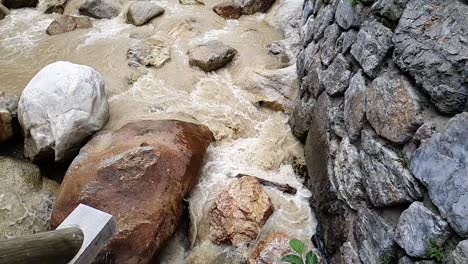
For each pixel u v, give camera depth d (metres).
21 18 5.84
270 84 4.48
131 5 5.77
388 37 2.51
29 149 3.84
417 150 2.11
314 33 4.06
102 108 4.03
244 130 4.16
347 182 2.79
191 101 4.46
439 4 2.15
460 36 1.96
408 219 2.13
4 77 4.74
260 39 5.34
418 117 2.15
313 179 3.43
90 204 3.13
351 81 2.94
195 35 5.37
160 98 4.48
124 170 3.24
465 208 1.80
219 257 3.18
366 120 2.64
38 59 5.05
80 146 3.88
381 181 2.39
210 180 3.65
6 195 3.49
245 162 3.82
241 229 3.22
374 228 2.43
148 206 3.11
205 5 6.05
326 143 3.24
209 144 3.89
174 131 3.67
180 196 3.32
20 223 3.37
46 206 3.54
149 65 4.90
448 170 1.90
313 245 3.16
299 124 3.92
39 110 3.76
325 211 3.11
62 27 5.54
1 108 3.96
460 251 1.80
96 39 5.37
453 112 1.98
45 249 1.34
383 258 2.30
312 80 3.75
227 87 4.65
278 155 3.88
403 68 2.31
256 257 3.03
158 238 3.08
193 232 3.34
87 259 1.75
